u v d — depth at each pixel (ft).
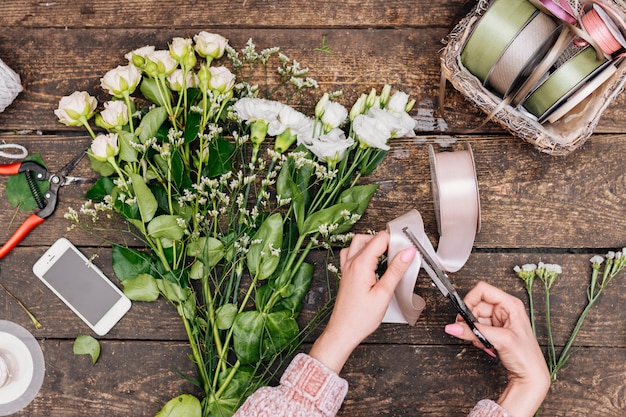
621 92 3.99
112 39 4.13
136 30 4.12
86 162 4.11
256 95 3.90
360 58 4.08
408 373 4.02
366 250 3.24
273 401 2.97
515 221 4.04
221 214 4.04
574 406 3.99
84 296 4.04
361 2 4.08
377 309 3.16
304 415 2.93
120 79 3.66
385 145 3.57
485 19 3.53
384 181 4.06
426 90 4.06
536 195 4.04
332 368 3.15
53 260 4.04
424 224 4.05
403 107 3.68
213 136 3.81
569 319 4.00
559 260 4.02
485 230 4.05
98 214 4.09
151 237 3.89
